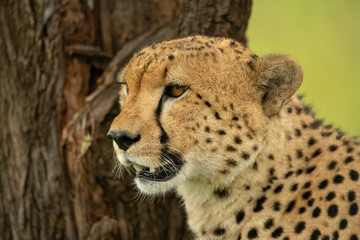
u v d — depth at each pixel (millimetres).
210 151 7824
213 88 7727
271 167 8016
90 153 9742
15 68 10422
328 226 7691
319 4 22250
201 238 8672
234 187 8109
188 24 9656
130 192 10094
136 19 10875
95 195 10000
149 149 7676
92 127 9648
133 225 10312
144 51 8305
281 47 21828
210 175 8039
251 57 8117
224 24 9594
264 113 7887
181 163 7863
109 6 10773
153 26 10906
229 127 7762
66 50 10352
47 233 10531
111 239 10172
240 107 7781
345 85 21359
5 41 10445
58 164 10281
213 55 7852
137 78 7930
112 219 10117
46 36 10273
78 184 9930
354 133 20438
